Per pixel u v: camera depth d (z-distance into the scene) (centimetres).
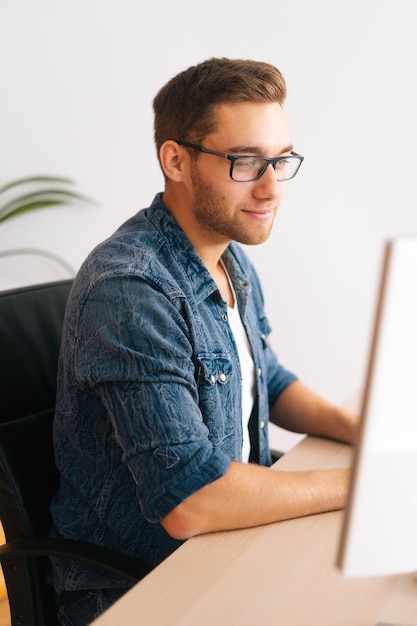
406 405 67
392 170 240
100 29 260
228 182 121
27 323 137
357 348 259
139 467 107
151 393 108
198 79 122
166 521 104
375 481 69
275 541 101
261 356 152
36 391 136
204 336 125
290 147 124
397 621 83
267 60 246
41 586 128
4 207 276
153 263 120
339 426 146
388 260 61
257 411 148
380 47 232
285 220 258
